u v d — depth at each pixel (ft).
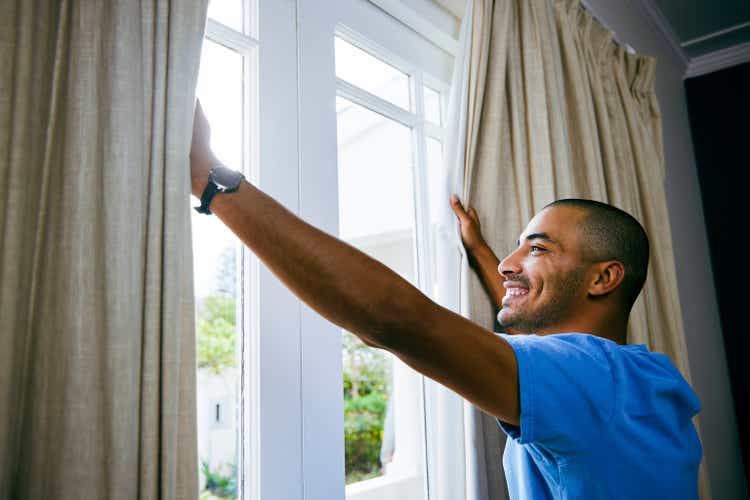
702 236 10.01
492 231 4.35
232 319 3.37
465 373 2.01
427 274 4.82
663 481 2.11
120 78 2.20
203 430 3.26
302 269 1.94
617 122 6.13
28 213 2.01
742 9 8.78
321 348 3.63
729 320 9.84
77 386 1.96
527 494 2.53
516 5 5.05
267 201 2.09
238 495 3.19
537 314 2.91
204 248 3.35
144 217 2.27
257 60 3.52
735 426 9.61
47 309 2.02
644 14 8.60
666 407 2.27
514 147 4.67
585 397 2.10
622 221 2.91
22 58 2.01
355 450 6.53
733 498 8.93
